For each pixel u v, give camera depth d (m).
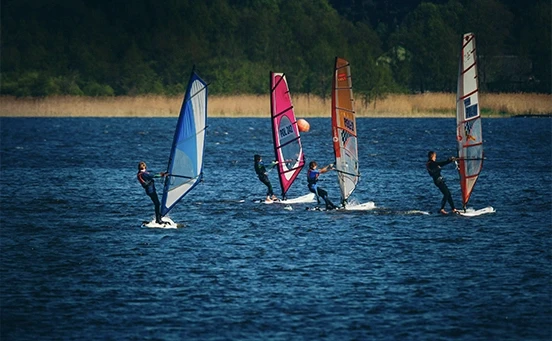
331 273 71.00
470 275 70.38
